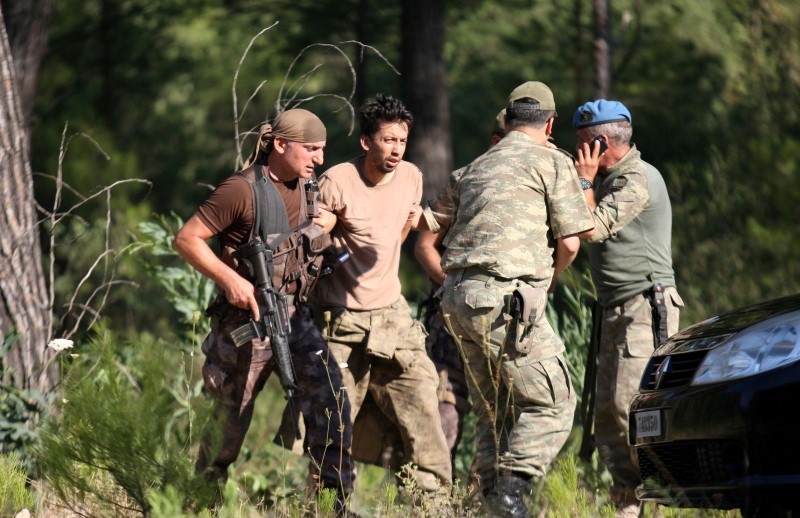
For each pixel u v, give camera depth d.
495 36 48.12
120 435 10.85
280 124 13.01
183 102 49.25
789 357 10.73
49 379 15.74
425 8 42.78
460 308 12.81
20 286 15.62
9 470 13.02
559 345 12.86
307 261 13.23
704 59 44.19
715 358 11.42
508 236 12.66
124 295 30.62
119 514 11.53
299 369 13.26
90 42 47.62
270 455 17.66
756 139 36.75
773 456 10.50
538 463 12.59
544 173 12.88
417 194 15.06
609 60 42.19
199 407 11.83
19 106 16.16
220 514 11.76
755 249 31.98
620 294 14.51
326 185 14.32
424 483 14.45
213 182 50.41
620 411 14.32
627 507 14.42
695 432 11.20
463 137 49.31
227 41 47.62
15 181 15.79
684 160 42.69
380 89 47.75
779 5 41.09
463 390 16.06
